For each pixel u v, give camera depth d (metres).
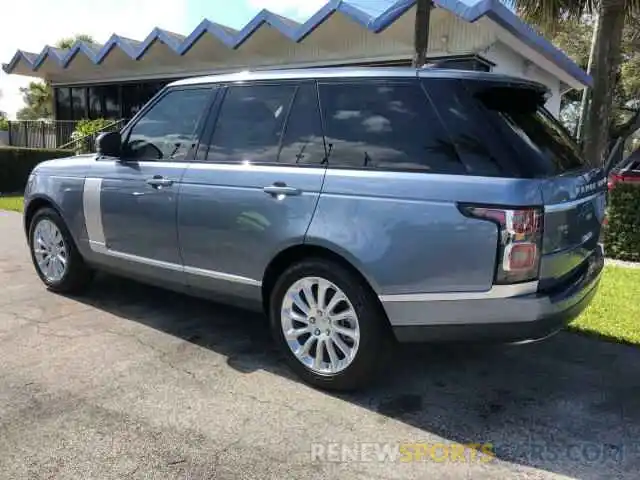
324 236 3.28
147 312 4.84
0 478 2.59
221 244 3.81
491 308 2.93
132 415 3.15
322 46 12.57
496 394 3.49
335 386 3.44
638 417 3.22
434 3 8.80
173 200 4.04
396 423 3.13
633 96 23.23
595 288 3.55
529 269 2.87
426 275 3.02
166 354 3.98
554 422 3.17
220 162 3.88
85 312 4.82
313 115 3.54
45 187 5.10
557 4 8.27
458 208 2.92
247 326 4.55
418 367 3.86
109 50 14.97
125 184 4.39
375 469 2.72
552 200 2.93
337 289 3.35
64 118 19.61
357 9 10.26
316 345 3.50
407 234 3.04
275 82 3.77
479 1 8.39
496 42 11.11
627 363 3.96
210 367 3.79
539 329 2.96
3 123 21.08
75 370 3.70
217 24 12.93
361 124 3.34
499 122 3.03
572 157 3.54
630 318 4.83
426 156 3.09
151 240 4.26
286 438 2.96
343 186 3.26
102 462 2.72
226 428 3.04
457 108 3.08
